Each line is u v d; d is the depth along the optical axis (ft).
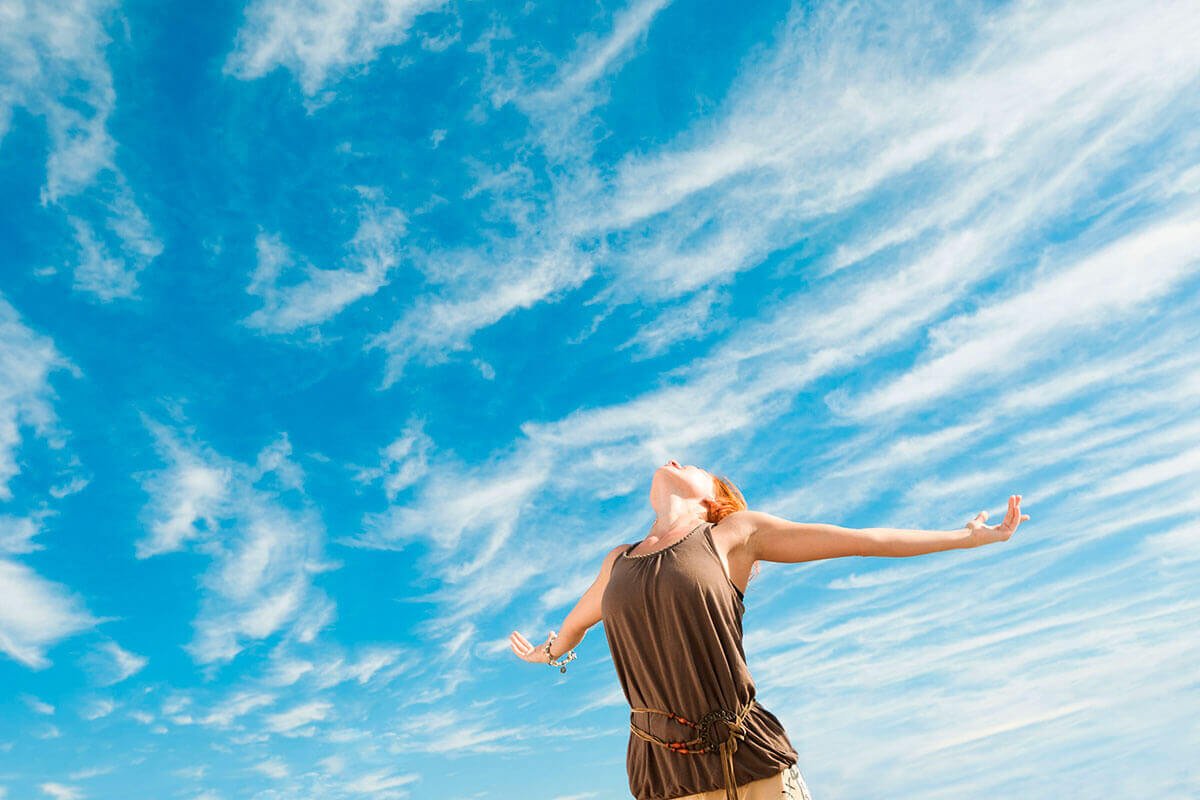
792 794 9.48
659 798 9.73
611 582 10.47
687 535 10.43
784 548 10.79
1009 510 10.14
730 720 9.51
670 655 9.73
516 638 13.05
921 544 10.25
